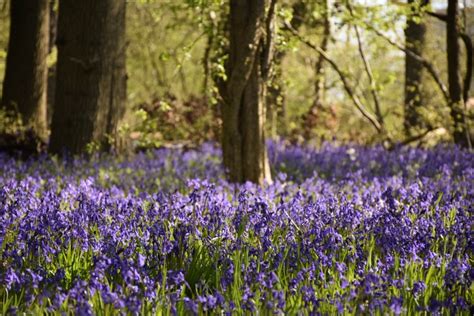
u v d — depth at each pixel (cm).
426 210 694
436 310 470
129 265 505
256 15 1028
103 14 1376
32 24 1712
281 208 664
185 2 1155
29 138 1540
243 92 1064
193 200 655
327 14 1548
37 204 721
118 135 1402
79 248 578
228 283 516
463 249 600
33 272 516
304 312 462
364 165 1338
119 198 792
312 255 579
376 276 485
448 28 1585
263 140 1085
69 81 1378
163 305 467
